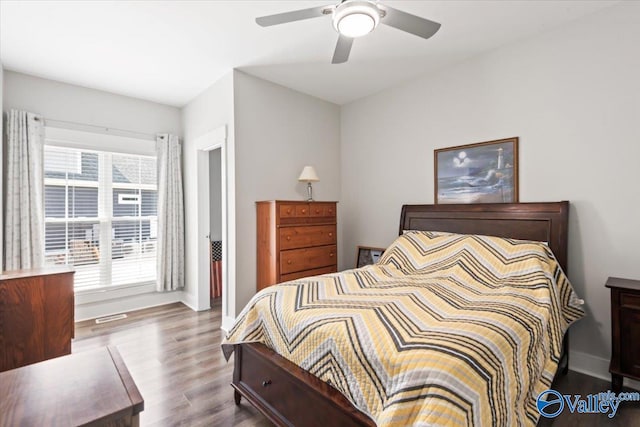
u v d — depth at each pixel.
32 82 3.27
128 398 0.87
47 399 0.86
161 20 2.39
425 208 3.29
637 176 2.16
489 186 2.87
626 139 2.20
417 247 2.79
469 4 2.22
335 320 1.53
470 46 2.79
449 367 1.12
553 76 2.52
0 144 2.96
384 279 2.37
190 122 4.10
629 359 1.97
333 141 4.20
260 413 1.89
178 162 4.20
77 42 2.69
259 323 1.93
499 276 2.21
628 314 1.97
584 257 2.38
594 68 2.32
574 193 2.42
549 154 2.54
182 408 1.95
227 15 2.34
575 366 2.42
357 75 3.36
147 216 4.07
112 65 3.10
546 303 1.83
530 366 1.46
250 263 3.29
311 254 3.38
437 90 3.26
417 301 1.77
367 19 1.66
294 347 1.64
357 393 1.32
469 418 1.06
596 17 2.31
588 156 2.36
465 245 2.54
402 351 1.24
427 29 1.78
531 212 2.58
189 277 4.16
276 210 3.09
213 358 2.60
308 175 3.55
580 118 2.39
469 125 3.02
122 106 3.85
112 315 3.71
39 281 2.50
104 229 3.73
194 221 4.02
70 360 1.09
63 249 3.46
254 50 2.84
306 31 2.54
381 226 3.82
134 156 3.96
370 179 3.94
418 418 1.07
